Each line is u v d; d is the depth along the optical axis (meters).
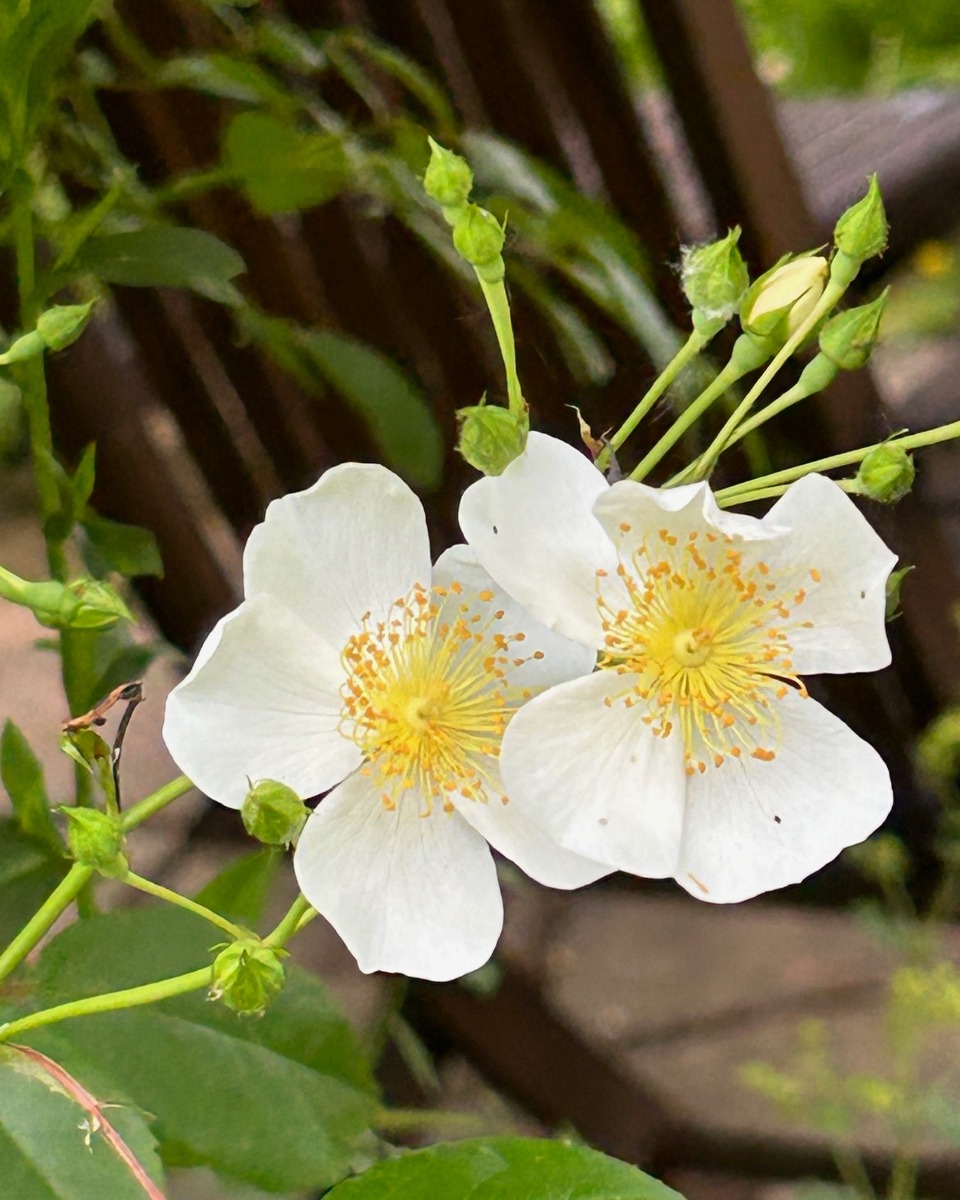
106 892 0.58
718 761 0.36
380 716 0.35
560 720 0.35
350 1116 0.37
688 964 0.85
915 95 0.66
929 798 0.64
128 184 0.42
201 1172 0.41
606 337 0.47
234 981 0.34
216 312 0.48
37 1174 0.34
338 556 0.35
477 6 0.47
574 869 0.35
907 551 0.58
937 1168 0.65
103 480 0.48
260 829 0.34
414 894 0.35
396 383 0.43
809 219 0.51
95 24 0.43
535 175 0.43
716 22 0.48
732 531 0.34
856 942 0.86
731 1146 0.65
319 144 0.42
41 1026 0.35
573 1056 0.62
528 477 0.35
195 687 0.35
